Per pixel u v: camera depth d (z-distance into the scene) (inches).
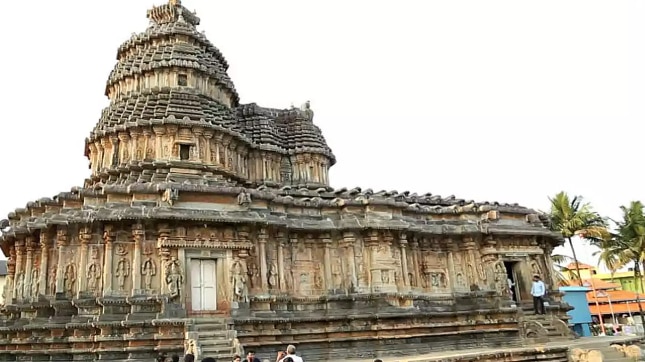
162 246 1057.5
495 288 1409.9
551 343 1246.9
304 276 1232.8
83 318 1009.5
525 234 1509.6
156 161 1397.6
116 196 1109.1
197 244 1083.3
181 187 1101.7
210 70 1658.5
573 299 2174.0
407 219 1386.6
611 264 2415.1
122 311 1026.1
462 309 1332.4
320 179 1839.3
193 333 948.0
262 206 1206.3
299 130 1870.1
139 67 1617.9
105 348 965.2
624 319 2962.6
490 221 1489.9
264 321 1072.8
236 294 1079.0
